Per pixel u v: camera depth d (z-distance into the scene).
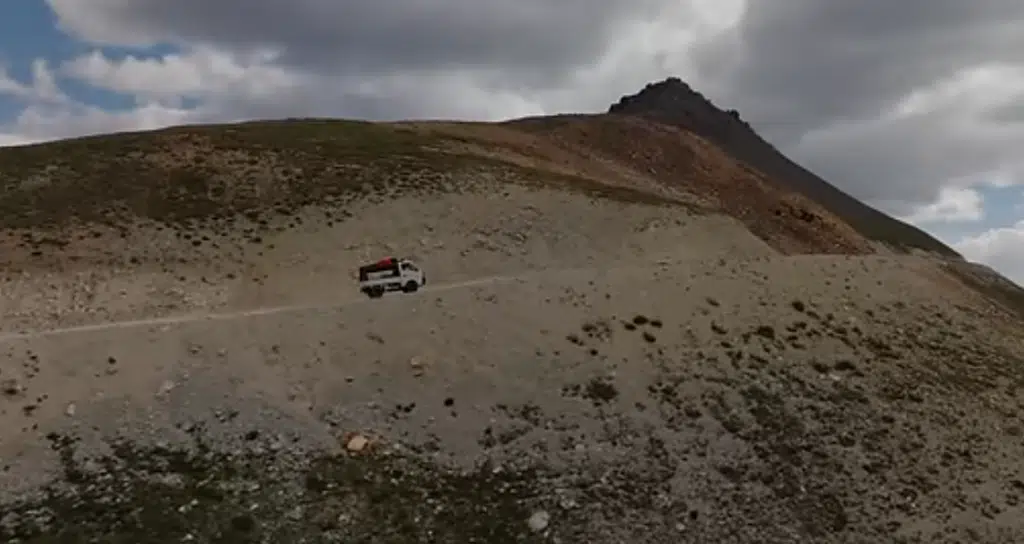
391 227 59.50
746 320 36.56
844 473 29.66
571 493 26.27
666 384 31.44
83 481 23.94
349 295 50.53
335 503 24.59
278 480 25.09
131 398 26.94
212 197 60.75
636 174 105.81
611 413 29.59
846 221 120.56
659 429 29.38
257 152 69.44
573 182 75.44
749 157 167.00
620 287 36.88
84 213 55.78
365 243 57.34
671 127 130.75
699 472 28.05
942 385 36.56
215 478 24.80
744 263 42.81
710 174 114.38
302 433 26.84
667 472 27.77
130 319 44.94
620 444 28.47
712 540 25.72
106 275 48.91
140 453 25.23
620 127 121.69
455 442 27.59
